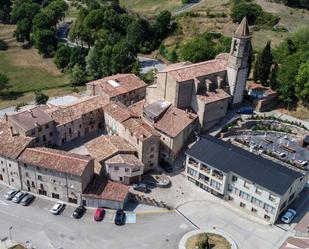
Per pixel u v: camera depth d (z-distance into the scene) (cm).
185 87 12800
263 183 10319
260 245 9894
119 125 12462
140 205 10944
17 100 16950
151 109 12594
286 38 18150
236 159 11081
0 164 11369
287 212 10669
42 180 10944
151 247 9725
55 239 9844
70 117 12731
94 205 10819
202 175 11338
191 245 9794
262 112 14112
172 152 12062
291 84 13988
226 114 13688
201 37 19575
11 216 10456
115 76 15300
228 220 10594
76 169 10481
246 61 13400
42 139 12188
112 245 9744
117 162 11206
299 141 13150
